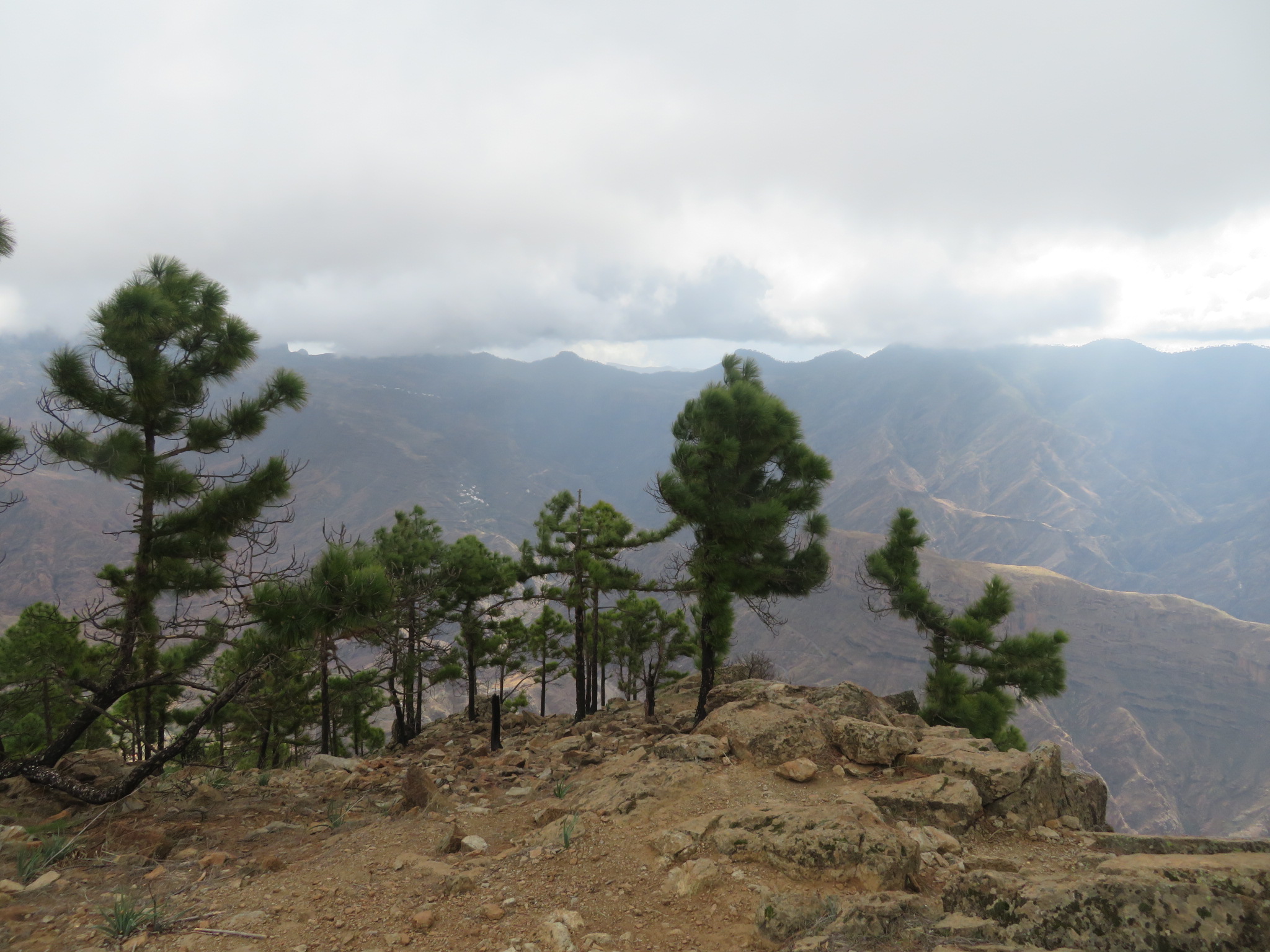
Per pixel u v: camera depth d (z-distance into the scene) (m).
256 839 9.39
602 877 6.55
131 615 12.00
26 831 8.96
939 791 8.59
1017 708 22.67
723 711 11.89
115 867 7.80
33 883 6.94
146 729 20.59
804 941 5.02
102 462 11.33
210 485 12.25
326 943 5.51
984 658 22.64
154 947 5.50
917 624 23.91
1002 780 8.82
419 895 6.46
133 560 11.98
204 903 6.49
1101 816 10.07
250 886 6.97
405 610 12.37
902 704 22.91
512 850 7.70
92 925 5.91
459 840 8.16
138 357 11.46
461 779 13.28
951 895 5.80
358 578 9.72
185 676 13.34
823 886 6.14
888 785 9.16
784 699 12.34
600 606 34.22
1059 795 9.32
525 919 5.80
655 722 19.58
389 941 5.49
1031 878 5.90
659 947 5.23
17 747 19.25
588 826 7.98
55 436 11.22
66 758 13.59
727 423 17.33
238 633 12.04
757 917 5.53
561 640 39.75
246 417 12.36
